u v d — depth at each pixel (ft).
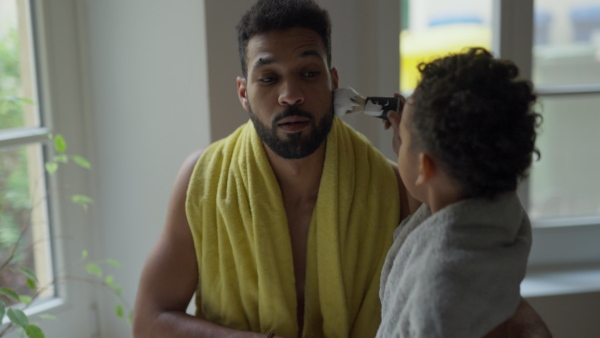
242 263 3.03
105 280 4.21
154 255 3.21
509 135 2.14
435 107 2.17
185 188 3.16
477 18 4.97
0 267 3.92
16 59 3.98
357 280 3.07
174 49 3.80
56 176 4.07
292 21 2.74
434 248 2.20
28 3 3.92
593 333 4.00
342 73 4.05
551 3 4.41
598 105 4.53
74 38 4.09
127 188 4.19
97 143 4.24
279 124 2.77
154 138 4.01
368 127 4.15
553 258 4.42
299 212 3.10
